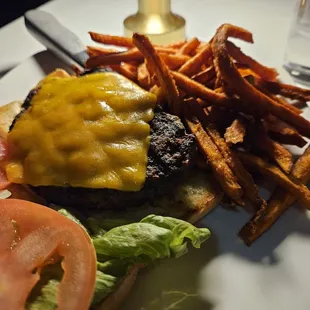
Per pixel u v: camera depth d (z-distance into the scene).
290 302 0.16
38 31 0.27
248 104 0.20
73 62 0.26
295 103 0.23
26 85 0.26
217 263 0.17
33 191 0.18
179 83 0.21
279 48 0.30
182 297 0.16
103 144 0.18
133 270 0.16
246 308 0.16
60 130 0.18
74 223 0.15
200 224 0.19
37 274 0.14
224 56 0.20
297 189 0.19
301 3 0.28
